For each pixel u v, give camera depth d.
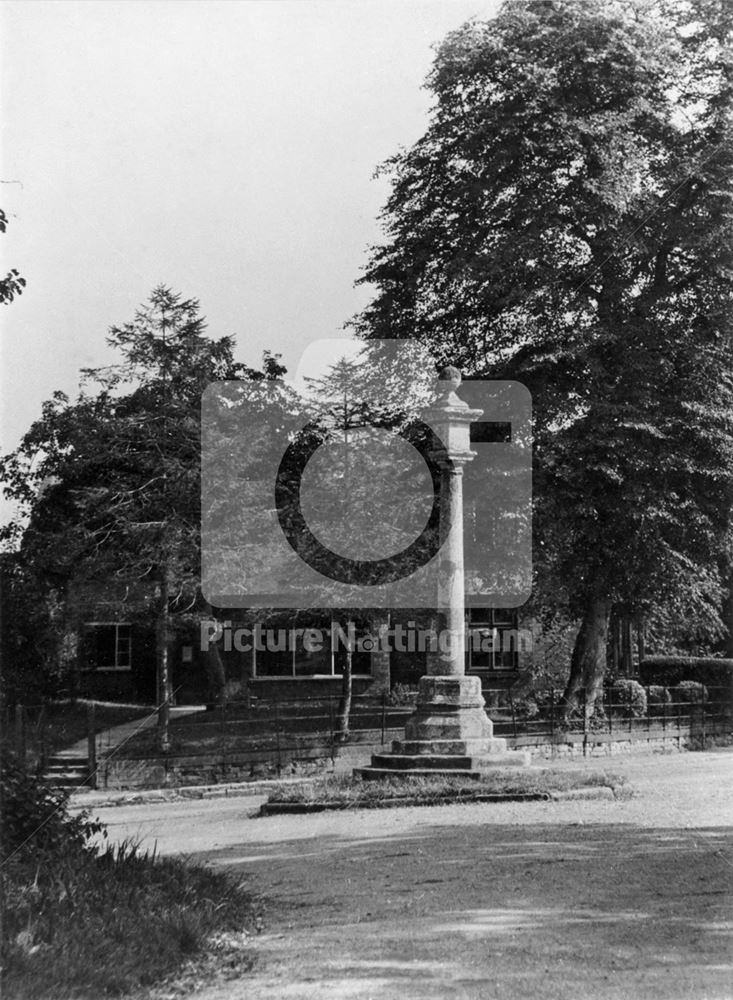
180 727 28.98
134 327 26.64
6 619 31.06
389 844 13.77
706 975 7.43
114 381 27.22
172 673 37.00
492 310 30.62
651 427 27.94
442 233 31.00
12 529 30.33
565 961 7.83
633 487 28.31
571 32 29.27
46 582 30.91
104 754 24.52
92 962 7.73
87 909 8.94
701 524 30.08
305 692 36.38
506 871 11.45
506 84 29.34
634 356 29.17
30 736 25.44
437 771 19.47
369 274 31.64
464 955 8.09
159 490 26.78
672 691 33.09
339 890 10.92
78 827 11.14
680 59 30.67
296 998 7.16
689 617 33.56
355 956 8.21
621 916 9.22
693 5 30.64
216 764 24.20
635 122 30.38
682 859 11.97
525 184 29.70
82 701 34.19
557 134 29.23
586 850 12.67
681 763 25.73
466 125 29.59
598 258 30.19
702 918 9.11
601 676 30.48
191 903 9.70
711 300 30.69
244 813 18.78
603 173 29.33
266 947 8.69
